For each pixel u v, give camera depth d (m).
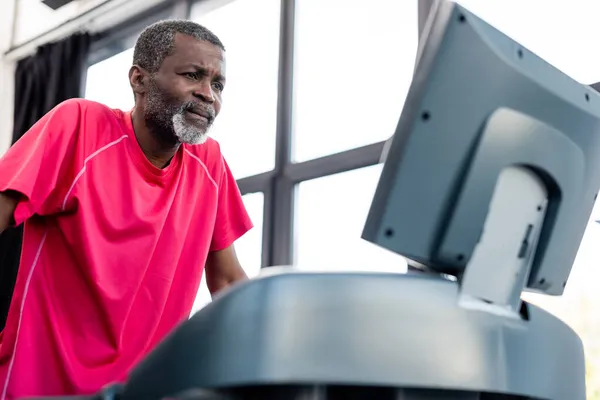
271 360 0.57
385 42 2.95
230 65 3.53
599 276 2.00
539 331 0.73
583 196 0.81
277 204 3.06
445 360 0.62
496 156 0.71
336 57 3.12
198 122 1.36
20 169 1.18
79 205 1.24
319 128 3.07
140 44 1.41
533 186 0.76
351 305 0.59
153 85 1.36
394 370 0.59
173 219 1.36
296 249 2.97
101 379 1.21
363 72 2.99
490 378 0.65
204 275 1.60
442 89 0.67
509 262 0.74
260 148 3.24
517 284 0.74
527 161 0.73
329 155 2.92
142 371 0.61
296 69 3.26
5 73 4.27
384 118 2.83
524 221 0.75
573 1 2.36
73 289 1.24
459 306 0.65
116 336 1.23
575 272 2.05
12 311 1.25
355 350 0.58
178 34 1.37
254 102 3.34
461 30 0.68
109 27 4.04
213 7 3.68
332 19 3.21
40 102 3.93
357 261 2.71
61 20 4.19
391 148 0.68
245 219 1.58
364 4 3.10
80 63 3.88
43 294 1.24
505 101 0.71
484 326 0.66
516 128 0.72
